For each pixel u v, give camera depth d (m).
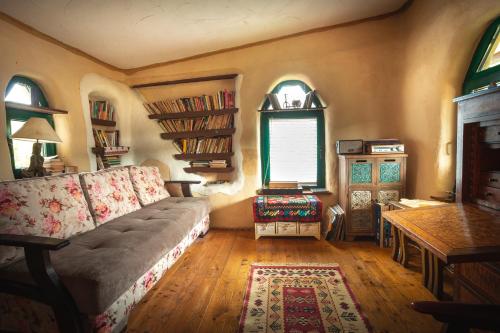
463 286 1.59
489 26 2.19
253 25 2.94
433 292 2.00
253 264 2.57
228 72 3.53
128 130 3.81
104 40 2.87
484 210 1.56
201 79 3.58
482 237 1.22
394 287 2.11
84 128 3.10
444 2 2.43
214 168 3.57
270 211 3.16
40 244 1.29
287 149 3.64
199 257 2.75
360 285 2.15
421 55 2.82
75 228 1.97
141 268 1.70
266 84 3.47
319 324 1.69
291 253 2.82
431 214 1.58
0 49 2.24
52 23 2.45
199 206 2.97
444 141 2.60
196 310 1.87
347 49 3.31
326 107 3.40
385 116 3.30
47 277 1.32
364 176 3.05
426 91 2.77
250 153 3.54
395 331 1.62
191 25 2.75
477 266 1.48
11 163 2.42
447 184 2.63
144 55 3.35
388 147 2.99
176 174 3.78
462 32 2.29
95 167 3.25
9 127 2.47
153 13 2.45
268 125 3.63
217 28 2.89
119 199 2.53
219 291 2.11
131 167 3.00
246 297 2.01
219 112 3.49
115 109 3.67
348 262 2.57
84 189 2.27
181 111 3.61
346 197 3.08
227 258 2.72
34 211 1.74
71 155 2.94
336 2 2.71
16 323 1.48
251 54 3.47
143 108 3.79
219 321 1.76
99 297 1.34
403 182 3.02
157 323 1.74
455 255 1.08
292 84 3.55
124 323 1.65
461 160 1.71
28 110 2.61
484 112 1.49
